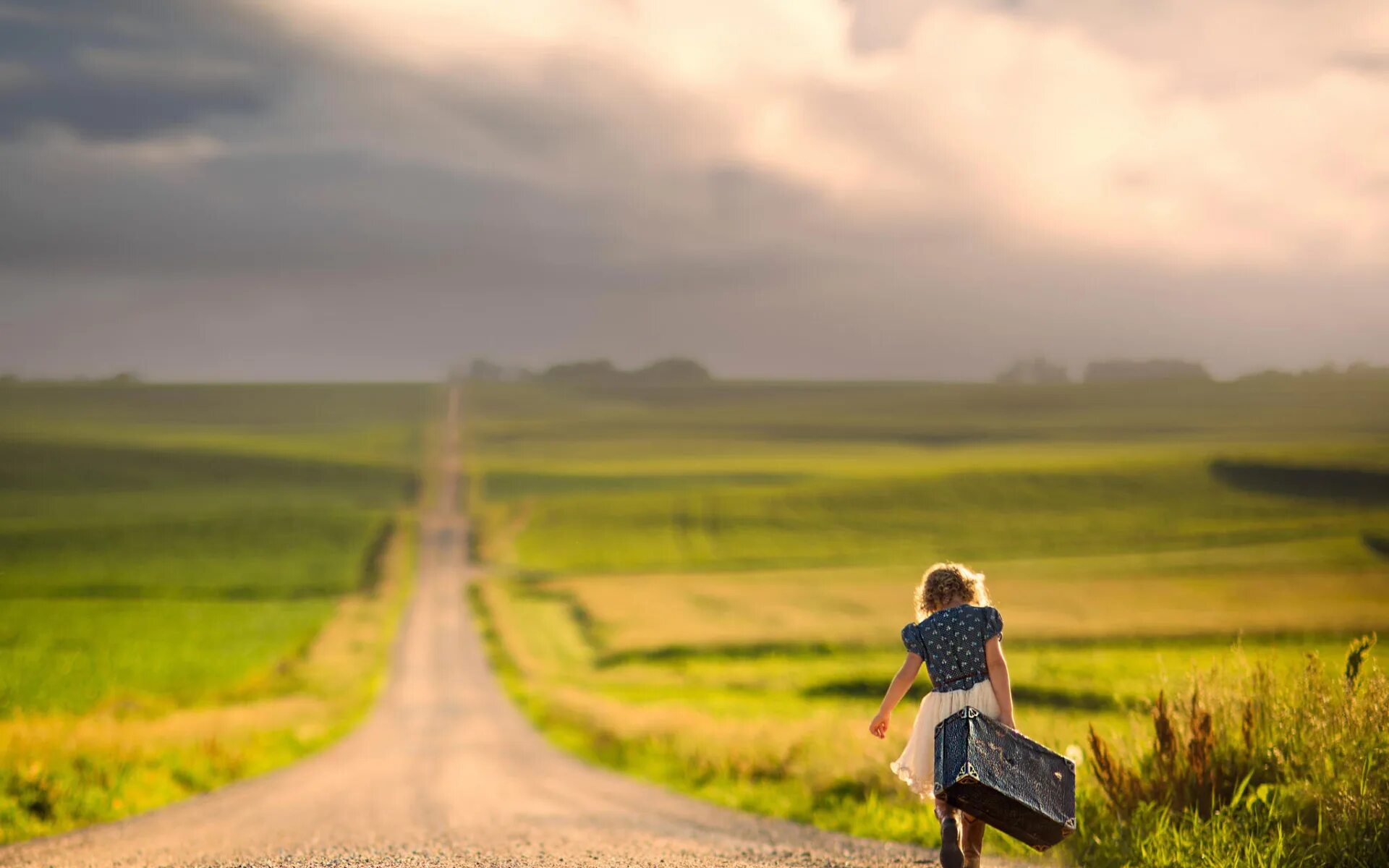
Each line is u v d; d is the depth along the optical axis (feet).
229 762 97.76
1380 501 593.83
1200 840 33.42
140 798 71.41
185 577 500.33
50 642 304.71
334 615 404.98
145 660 269.64
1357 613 293.64
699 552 572.92
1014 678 177.99
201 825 58.70
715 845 44.50
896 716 100.83
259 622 375.66
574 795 76.43
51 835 55.52
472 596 463.83
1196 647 247.50
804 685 205.05
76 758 77.82
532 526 652.48
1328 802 32.22
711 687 222.48
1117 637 261.24
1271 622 274.57
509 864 36.52
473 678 279.69
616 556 569.64
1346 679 35.50
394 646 344.28
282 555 564.71
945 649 28.35
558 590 458.50
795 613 365.61
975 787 25.67
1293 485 633.20
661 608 393.91
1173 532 541.75
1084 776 44.93
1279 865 31.04
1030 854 38.37
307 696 224.33
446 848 42.91
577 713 160.45
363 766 109.70
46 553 552.41
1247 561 419.13
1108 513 599.98
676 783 82.64
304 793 80.07
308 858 39.14
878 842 46.03
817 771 66.03
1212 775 36.73
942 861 27.30
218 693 222.07
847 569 490.49
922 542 565.94
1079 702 159.22
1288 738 36.42
